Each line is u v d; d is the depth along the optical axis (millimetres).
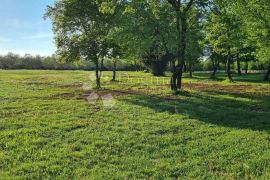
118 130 18656
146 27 37125
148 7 37500
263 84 52625
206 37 53344
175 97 33812
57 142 16047
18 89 41469
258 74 89000
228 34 51219
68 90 40844
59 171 12422
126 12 36844
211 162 13703
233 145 16094
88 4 42125
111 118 22016
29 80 59844
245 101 31266
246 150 15344
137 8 37344
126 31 37719
